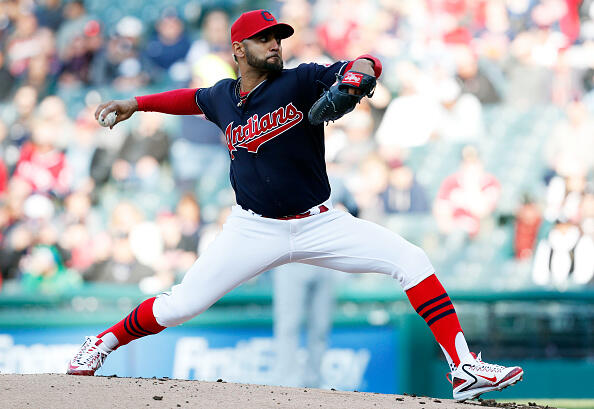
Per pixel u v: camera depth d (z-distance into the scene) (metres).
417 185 36.38
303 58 41.19
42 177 37.69
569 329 30.92
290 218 13.21
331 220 13.27
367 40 41.59
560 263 34.91
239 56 12.89
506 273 35.12
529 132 39.31
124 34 42.56
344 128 37.53
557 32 41.19
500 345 30.56
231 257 13.33
